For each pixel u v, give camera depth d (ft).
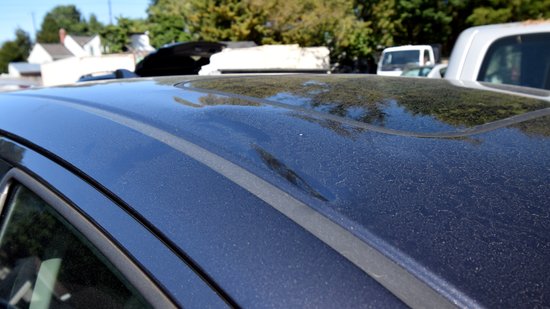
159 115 3.92
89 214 2.98
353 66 86.33
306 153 3.21
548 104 4.84
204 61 29.81
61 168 3.43
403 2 85.76
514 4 76.23
